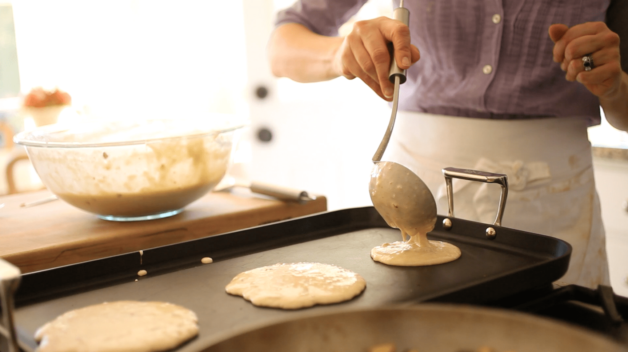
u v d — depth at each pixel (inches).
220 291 32.0
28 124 112.3
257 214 49.2
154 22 119.2
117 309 29.0
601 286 27.7
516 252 36.8
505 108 44.8
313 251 38.9
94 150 40.2
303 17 55.4
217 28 112.6
